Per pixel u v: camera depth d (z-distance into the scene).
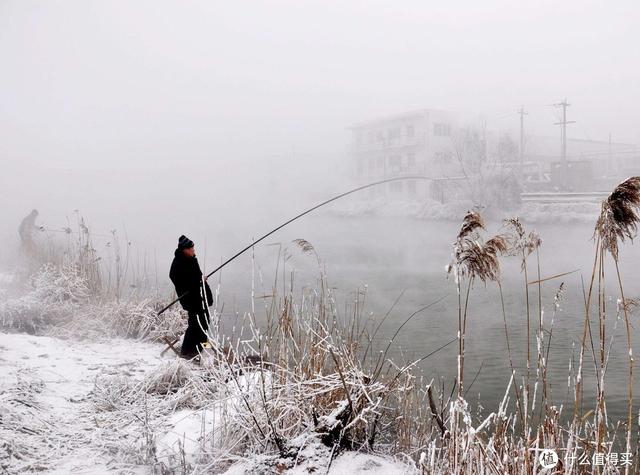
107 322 8.74
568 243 25.59
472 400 7.17
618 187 3.08
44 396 5.20
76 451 4.05
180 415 4.78
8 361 6.24
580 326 11.27
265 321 10.30
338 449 3.72
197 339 6.75
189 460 3.92
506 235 3.92
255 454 3.76
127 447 4.05
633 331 10.62
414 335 10.58
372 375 4.69
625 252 22.70
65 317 8.92
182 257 6.82
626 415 6.73
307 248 6.09
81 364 6.56
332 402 4.20
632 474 3.44
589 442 3.52
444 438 3.77
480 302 14.06
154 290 11.12
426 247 28.11
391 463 3.72
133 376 6.16
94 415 4.84
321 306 5.67
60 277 9.99
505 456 3.16
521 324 11.53
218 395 4.57
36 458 3.85
